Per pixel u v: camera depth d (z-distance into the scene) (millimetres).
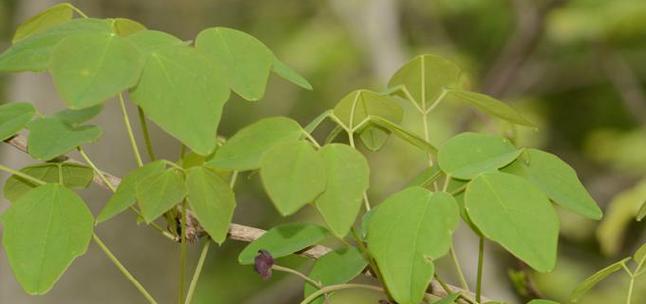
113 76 869
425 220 893
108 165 1748
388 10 2322
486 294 1771
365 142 983
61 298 1830
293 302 2336
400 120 956
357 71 2645
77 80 865
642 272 945
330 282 972
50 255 919
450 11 2783
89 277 1848
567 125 2980
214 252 2867
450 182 934
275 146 880
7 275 1843
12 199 987
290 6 2818
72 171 985
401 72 987
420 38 2762
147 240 1879
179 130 877
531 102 2654
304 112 2799
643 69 2809
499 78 2211
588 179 2770
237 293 2820
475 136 932
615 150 2500
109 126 1748
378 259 891
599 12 2383
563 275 2172
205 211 918
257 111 2770
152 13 1875
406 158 2270
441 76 987
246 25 2838
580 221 2383
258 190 2928
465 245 1813
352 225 895
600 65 2652
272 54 924
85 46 874
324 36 2607
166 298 1908
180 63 885
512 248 889
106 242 1855
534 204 897
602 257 2461
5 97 2494
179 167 922
